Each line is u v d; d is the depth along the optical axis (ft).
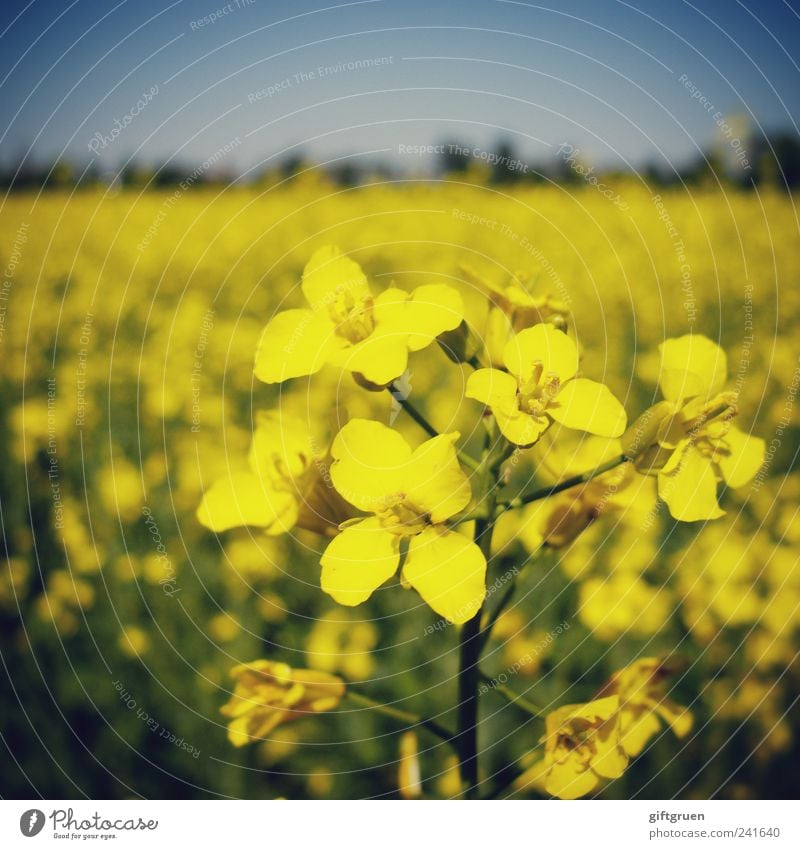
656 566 0.69
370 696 0.62
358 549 0.26
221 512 0.29
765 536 0.72
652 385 0.95
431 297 0.28
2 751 0.58
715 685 0.61
